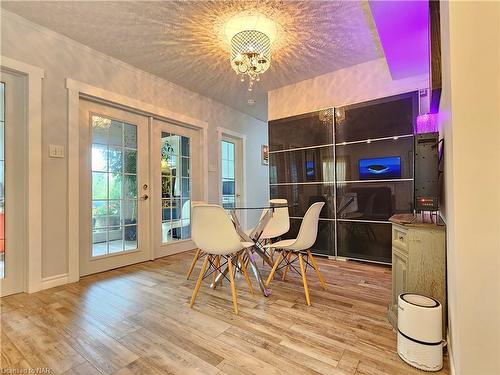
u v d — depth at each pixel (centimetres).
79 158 273
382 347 145
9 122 224
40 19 227
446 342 135
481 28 96
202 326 168
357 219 322
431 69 146
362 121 319
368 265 307
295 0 203
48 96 243
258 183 555
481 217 97
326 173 346
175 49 277
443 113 147
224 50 280
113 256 301
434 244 147
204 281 258
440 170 187
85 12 217
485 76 96
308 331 161
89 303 205
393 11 174
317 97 355
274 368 128
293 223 372
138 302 206
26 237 227
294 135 373
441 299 144
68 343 150
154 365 131
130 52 283
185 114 388
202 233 201
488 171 96
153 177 350
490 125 96
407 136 291
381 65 309
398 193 296
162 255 359
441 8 128
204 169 419
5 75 223
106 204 299
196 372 125
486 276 97
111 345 148
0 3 205
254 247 271
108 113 302
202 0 204
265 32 246
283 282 251
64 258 251
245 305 200
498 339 96
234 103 457
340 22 232
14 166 226
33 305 201
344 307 195
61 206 250
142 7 211
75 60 263
